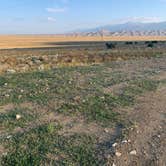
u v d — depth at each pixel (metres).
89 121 10.53
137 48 66.56
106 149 8.07
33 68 27.34
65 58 37.62
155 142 8.63
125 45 84.38
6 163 7.21
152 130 9.66
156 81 18.48
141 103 13.11
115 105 12.61
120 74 21.91
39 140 8.69
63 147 8.21
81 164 7.23
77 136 9.05
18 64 30.67
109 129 9.72
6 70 25.36
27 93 14.84
